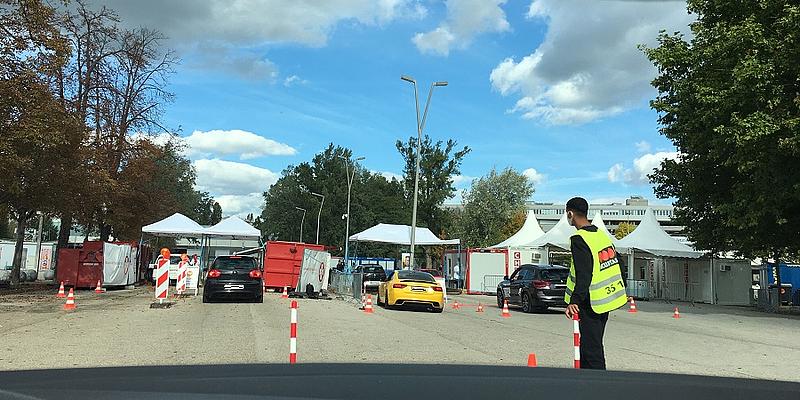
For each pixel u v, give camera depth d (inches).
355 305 853.8
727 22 832.3
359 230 3799.2
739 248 948.6
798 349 482.9
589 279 214.7
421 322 633.0
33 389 74.1
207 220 4431.6
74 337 443.2
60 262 1087.6
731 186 907.4
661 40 908.6
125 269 1167.0
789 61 706.2
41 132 799.7
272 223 4421.8
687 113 862.5
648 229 1258.0
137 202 1375.5
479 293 1465.3
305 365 93.5
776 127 689.6
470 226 2618.1
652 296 1315.2
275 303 810.2
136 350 386.9
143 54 1346.0
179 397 72.6
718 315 834.8
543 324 648.4
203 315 622.5
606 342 502.6
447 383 82.7
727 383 91.0
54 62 831.7
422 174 2819.9
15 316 586.9
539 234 1582.2
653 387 86.7
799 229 874.1
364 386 79.4
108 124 1261.1
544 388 83.3
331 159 4020.7
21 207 982.4
